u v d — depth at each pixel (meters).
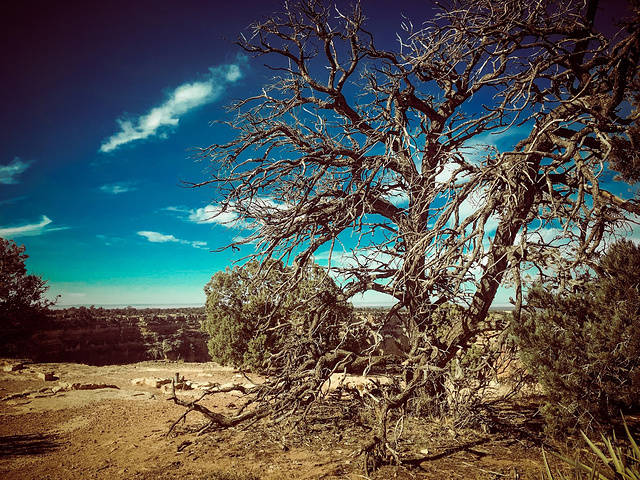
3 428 8.69
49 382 14.86
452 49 8.47
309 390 8.52
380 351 9.25
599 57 6.94
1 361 19.20
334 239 8.83
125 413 10.22
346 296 9.42
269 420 8.61
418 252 7.62
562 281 6.90
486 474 5.30
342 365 8.72
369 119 9.67
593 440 6.05
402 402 7.18
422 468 5.70
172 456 6.66
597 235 6.42
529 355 6.68
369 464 5.82
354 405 9.22
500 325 7.87
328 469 5.76
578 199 6.42
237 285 18.75
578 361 6.29
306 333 10.05
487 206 6.67
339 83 9.80
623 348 5.84
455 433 7.30
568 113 7.68
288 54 9.74
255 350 16.83
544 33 7.02
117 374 17.50
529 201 8.07
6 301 31.39
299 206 8.73
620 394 5.84
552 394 6.33
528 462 5.67
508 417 8.12
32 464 6.42
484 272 7.29
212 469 5.91
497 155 7.31
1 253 31.33
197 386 14.04
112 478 5.71
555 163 6.95
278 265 9.84
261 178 8.71
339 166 9.68
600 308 6.34
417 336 8.69
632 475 2.13
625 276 6.15
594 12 7.27
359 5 9.34
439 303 8.95
